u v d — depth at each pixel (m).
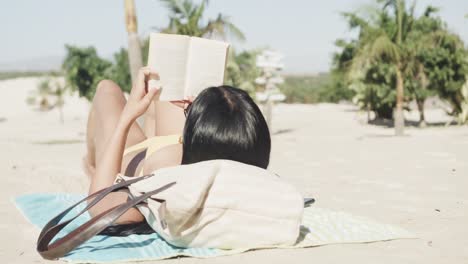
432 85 23.97
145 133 3.88
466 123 24.20
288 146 13.08
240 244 2.97
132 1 12.83
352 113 37.34
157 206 2.86
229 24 16.70
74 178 6.87
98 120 3.46
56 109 55.53
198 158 2.99
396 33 19.39
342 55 28.56
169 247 3.03
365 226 3.61
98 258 2.81
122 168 3.31
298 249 3.08
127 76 45.75
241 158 3.01
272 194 2.95
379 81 26.62
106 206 3.09
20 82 71.31
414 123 27.56
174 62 3.07
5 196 5.31
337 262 2.86
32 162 8.83
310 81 92.00
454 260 2.96
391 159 9.51
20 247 3.28
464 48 23.45
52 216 3.86
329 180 6.86
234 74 22.64
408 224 4.00
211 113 2.97
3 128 32.69
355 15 19.34
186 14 16.94
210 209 2.87
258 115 3.04
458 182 6.46
